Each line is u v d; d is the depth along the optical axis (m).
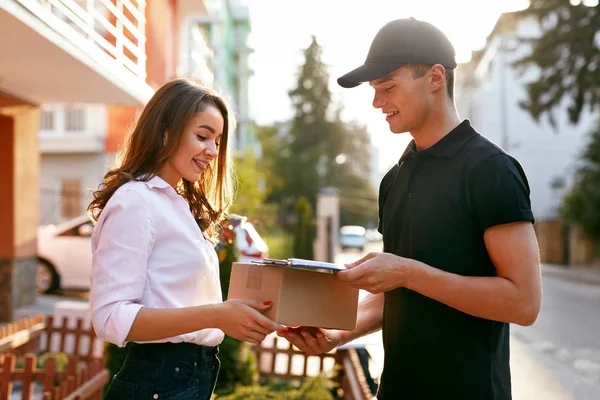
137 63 8.01
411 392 2.11
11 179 8.70
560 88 18.50
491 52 35.56
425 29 2.10
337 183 49.75
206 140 2.23
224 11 30.34
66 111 18.70
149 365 2.08
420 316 2.10
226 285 4.21
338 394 4.89
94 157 18.75
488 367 2.04
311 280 2.10
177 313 1.94
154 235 2.06
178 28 10.87
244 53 37.25
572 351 8.46
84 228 11.59
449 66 2.12
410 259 1.98
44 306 9.38
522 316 1.92
